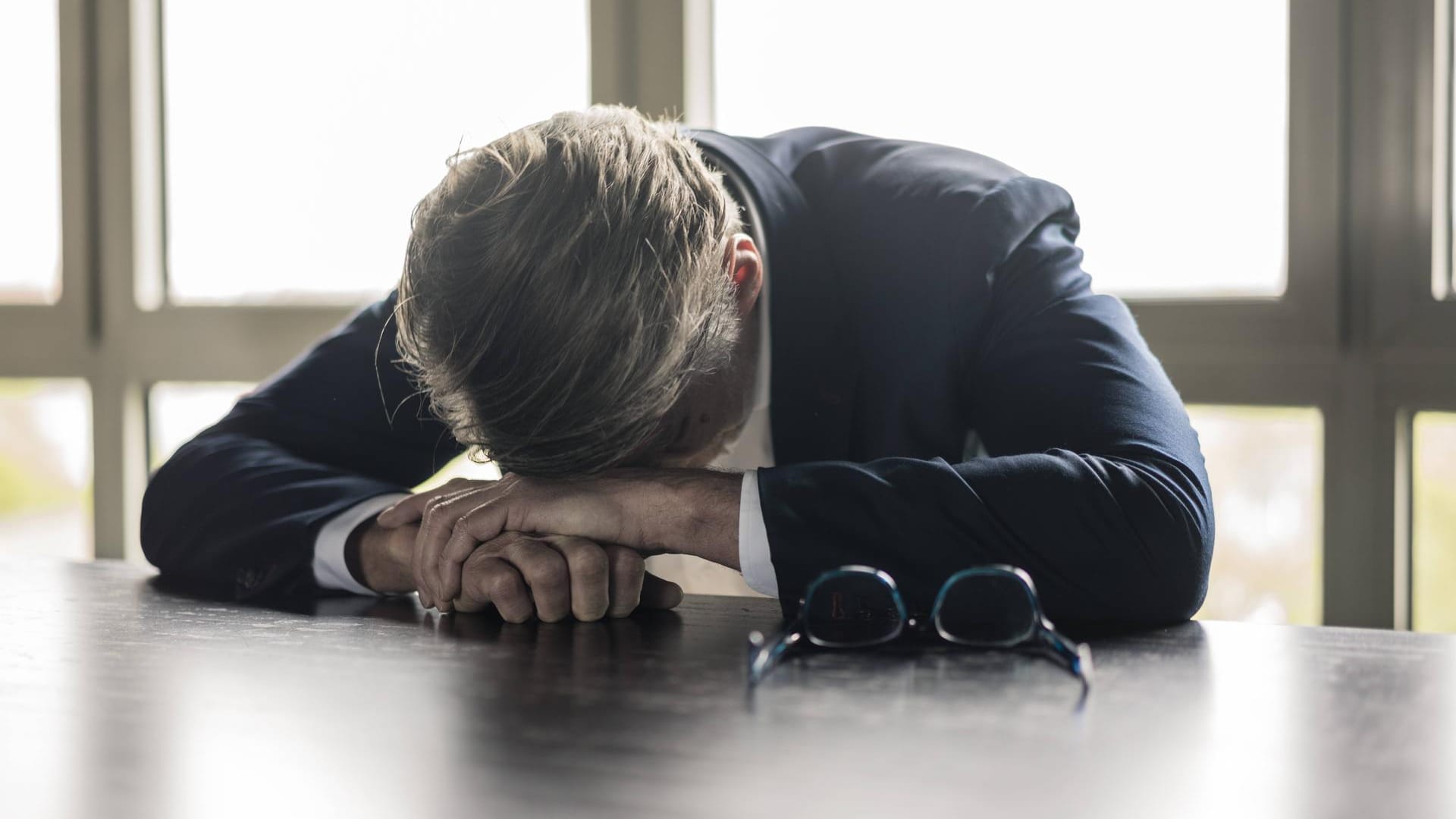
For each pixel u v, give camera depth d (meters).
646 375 0.91
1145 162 1.82
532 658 0.79
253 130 2.30
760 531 0.92
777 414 1.18
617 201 0.91
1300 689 0.68
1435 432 1.71
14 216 2.44
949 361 1.15
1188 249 1.81
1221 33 1.77
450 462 1.34
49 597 1.07
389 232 2.22
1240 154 1.78
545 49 2.10
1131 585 0.89
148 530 1.21
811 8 1.98
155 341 2.36
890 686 0.70
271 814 0.48
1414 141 1.67
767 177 1.22
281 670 0.75
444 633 0.88
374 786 0.52
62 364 2.40
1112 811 0.48
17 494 2.45
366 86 2.21
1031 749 0.56
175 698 0.68
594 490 0.96
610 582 0.94
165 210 2.38
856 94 1.96
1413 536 1.73
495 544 0.95
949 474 0.91
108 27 2.34
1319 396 1.73
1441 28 1.67
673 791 0.50
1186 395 1.79
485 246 0.90
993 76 1.88
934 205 1.21
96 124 2.37
